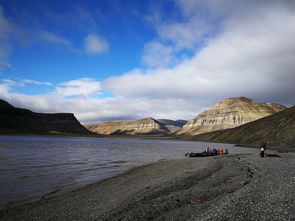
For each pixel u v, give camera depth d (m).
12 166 33.25
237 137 152.12
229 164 32.34
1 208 14.91
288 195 12.73
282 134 99.75
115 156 53.72
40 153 54.56
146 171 29.83
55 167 33.59
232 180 20.03
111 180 24.20
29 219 12.92
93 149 75.94
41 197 17.59
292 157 40.12
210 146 115.75
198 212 11.38
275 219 9.50
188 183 19.45
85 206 14.82
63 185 21.97
